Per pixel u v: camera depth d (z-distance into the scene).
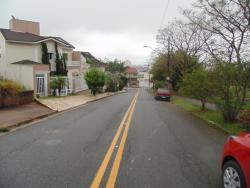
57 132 10.86
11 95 18.39
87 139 9.54
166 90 36.97
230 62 14.31
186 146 8.86
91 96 35.31
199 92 19.45
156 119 15.66
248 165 4.34
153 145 8.82
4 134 10.43
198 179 5.74
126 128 12.02
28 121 13.66
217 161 7.14
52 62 37.72
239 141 4.82
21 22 38.78
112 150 7.99
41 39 35.38
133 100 33.00
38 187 5.13
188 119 16.47
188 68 42.91
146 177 5.79
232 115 13.91
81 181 5.46
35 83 25.75
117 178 5.68
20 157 7.12
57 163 6.63
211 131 12.19
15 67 25.14
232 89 13.92
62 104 22.61
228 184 4.94
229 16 19.61
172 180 5.64
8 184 5.25
